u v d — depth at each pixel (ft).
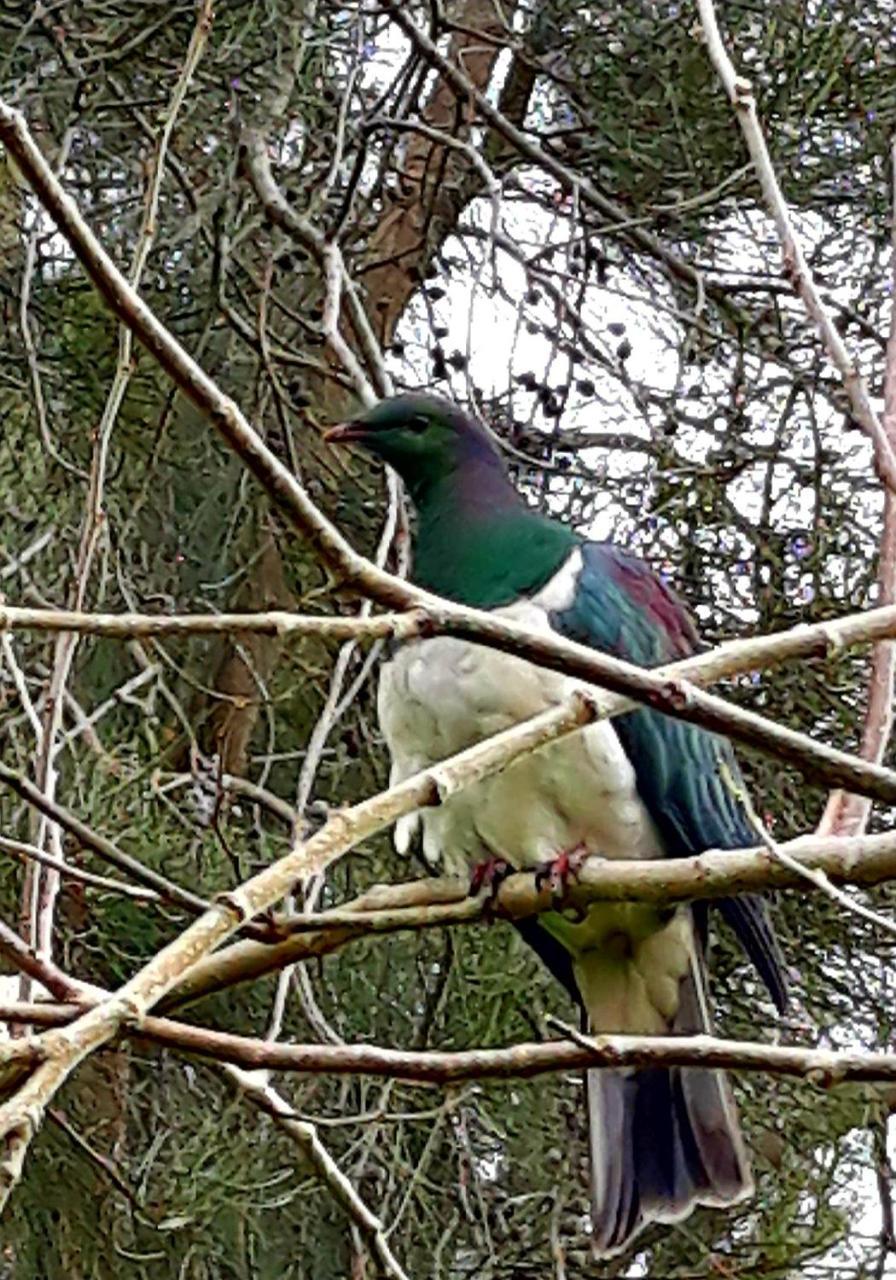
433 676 12.00
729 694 16.92
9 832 14.52
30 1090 5.39
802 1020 17.81
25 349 15.47
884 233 18.15
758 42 17.53
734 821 12.79
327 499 18.34
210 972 8.14
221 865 15.37
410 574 13.67
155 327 6.26
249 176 17.02
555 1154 16.57
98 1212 15.49
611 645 12.56
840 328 18.22
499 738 6.72
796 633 6.83
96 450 9.59
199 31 11.28
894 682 8.76
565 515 17.30
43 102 17.06
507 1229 16.56
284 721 18.28
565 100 19.30
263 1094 7.92
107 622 6.12
